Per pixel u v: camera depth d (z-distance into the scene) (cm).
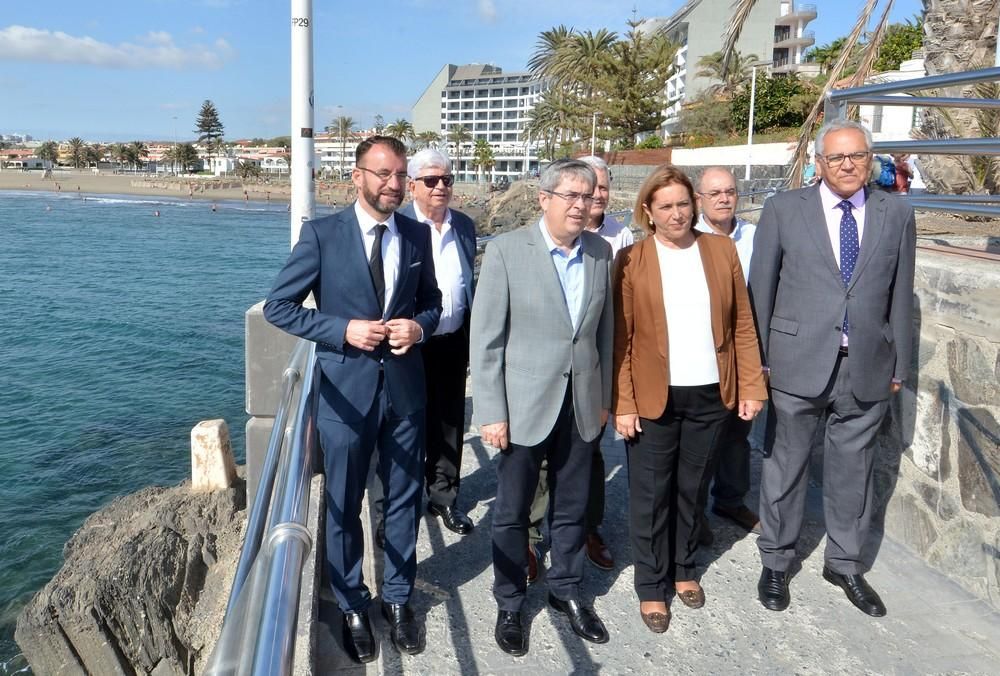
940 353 315
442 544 354
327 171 13900
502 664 265
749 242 369
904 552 339
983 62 662
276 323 261
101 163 18112
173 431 1565
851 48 588
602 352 282
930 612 296
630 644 278
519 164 11588
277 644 110
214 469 714
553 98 4850
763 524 311
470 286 371
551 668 263
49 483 1285
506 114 12975
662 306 277
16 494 1239
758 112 3612
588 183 252
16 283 3531
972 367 297
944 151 334
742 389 287
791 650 274
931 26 692
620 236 381
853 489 303
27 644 574
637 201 289
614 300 289
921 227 583
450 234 368
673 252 283
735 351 289
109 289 3453
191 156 15825
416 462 280
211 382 1958
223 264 4434
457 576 324
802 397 296
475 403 270
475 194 8425
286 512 147
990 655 269
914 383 332
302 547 139
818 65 4800
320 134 14888
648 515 287
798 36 5975
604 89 4516
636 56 4428
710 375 278
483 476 435
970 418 300
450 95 13500
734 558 344
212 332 2562
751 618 295
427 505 384
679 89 5872
